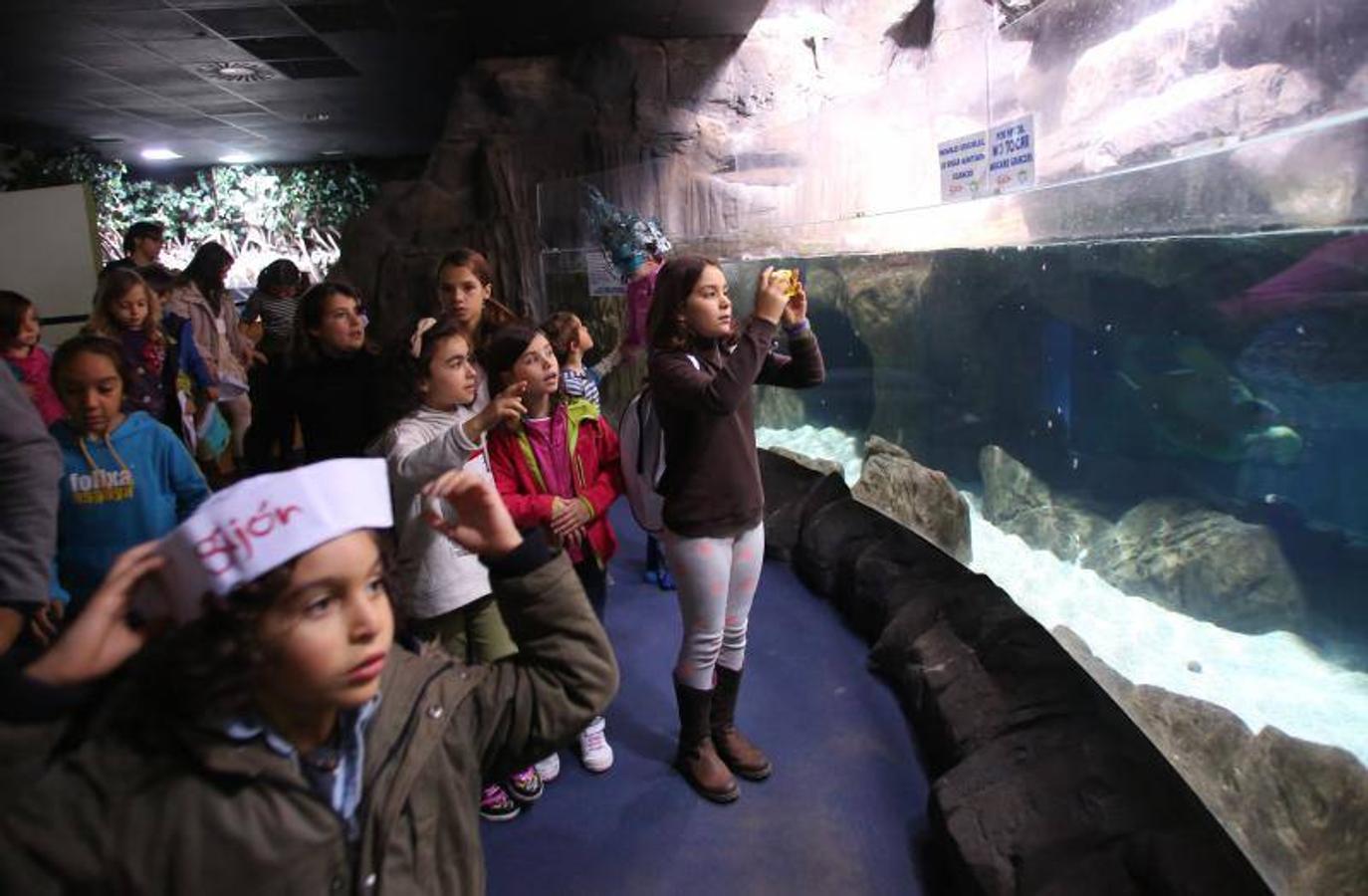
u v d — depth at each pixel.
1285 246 2.26
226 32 7.50
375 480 0.94
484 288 2.84
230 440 5.88
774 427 7.02
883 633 3.36
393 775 1.02
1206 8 2.51
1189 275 2.79
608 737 2.99
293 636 0.87
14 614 1.49
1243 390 2.97
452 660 1.19
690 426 2.42
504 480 2.63
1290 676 2.19
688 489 2.43
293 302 6.53
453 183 9.09
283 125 11.52
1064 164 3.32
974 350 4.75
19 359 3.34
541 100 8.88
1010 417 4.84
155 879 0.85
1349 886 1.46
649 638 3.74
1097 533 3.50
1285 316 2.45
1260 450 3.02
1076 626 2.78
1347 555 2.59
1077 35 3.21
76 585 2.32
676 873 2.31
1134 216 2.98
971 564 3.65
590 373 4.55
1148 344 3.41
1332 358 2.41
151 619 0.88
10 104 9.65
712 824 2.51
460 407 2.41
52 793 0.83
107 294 3.69
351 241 9.20
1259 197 2.28
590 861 2.37
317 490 0.88
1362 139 1.88
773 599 4.17
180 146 12.58
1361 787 1.52
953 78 3.83
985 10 6.97
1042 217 3.72
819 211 5.79
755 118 8.94
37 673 0.83
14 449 1.50
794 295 2.56
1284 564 2.58
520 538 1.16
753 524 2.54
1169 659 2.40
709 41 8.87
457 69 9.30
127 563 0.87
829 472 4.95
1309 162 2.06
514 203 8.88
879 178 4.81
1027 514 4.01
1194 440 3.33
